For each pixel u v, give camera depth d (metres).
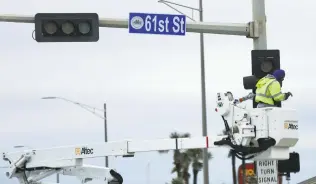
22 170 41.34
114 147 39.34
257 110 35.59
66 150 40.62
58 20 48.56
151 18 49.66
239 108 36.31
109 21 49.47
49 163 40.94
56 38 48.81
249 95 38.25
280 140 34.84
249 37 49.59
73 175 42.16
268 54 43.56
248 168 42.41
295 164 42.03
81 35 49.00
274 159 36.03
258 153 36.06
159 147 38.12
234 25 49.41
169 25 49.81
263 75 43.28
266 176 40.62
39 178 41.78
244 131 35.31
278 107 36.00
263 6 49.41
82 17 48.75
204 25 49.59
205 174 86.25
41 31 48.66
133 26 49.50
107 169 41.25
